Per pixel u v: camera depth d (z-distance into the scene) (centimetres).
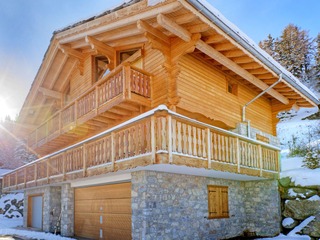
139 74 906
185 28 791
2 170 3103
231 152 918
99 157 891
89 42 1031
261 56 907
